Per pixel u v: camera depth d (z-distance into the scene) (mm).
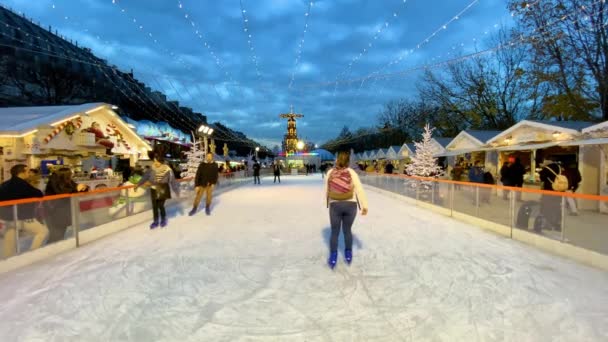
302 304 3234
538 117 21422
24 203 4453
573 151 10891
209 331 2746
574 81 13641
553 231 5074
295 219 8047
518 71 16219
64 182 5762
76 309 3168
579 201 4555
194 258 4777
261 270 4242
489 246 5410
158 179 6988
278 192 15914
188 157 15188
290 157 49719
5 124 9906
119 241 5820
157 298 3406
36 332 2756
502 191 6316
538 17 12180
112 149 13477
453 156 18266
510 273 4086
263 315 3016
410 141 41719
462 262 4527
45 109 11781
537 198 5371
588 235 4422
